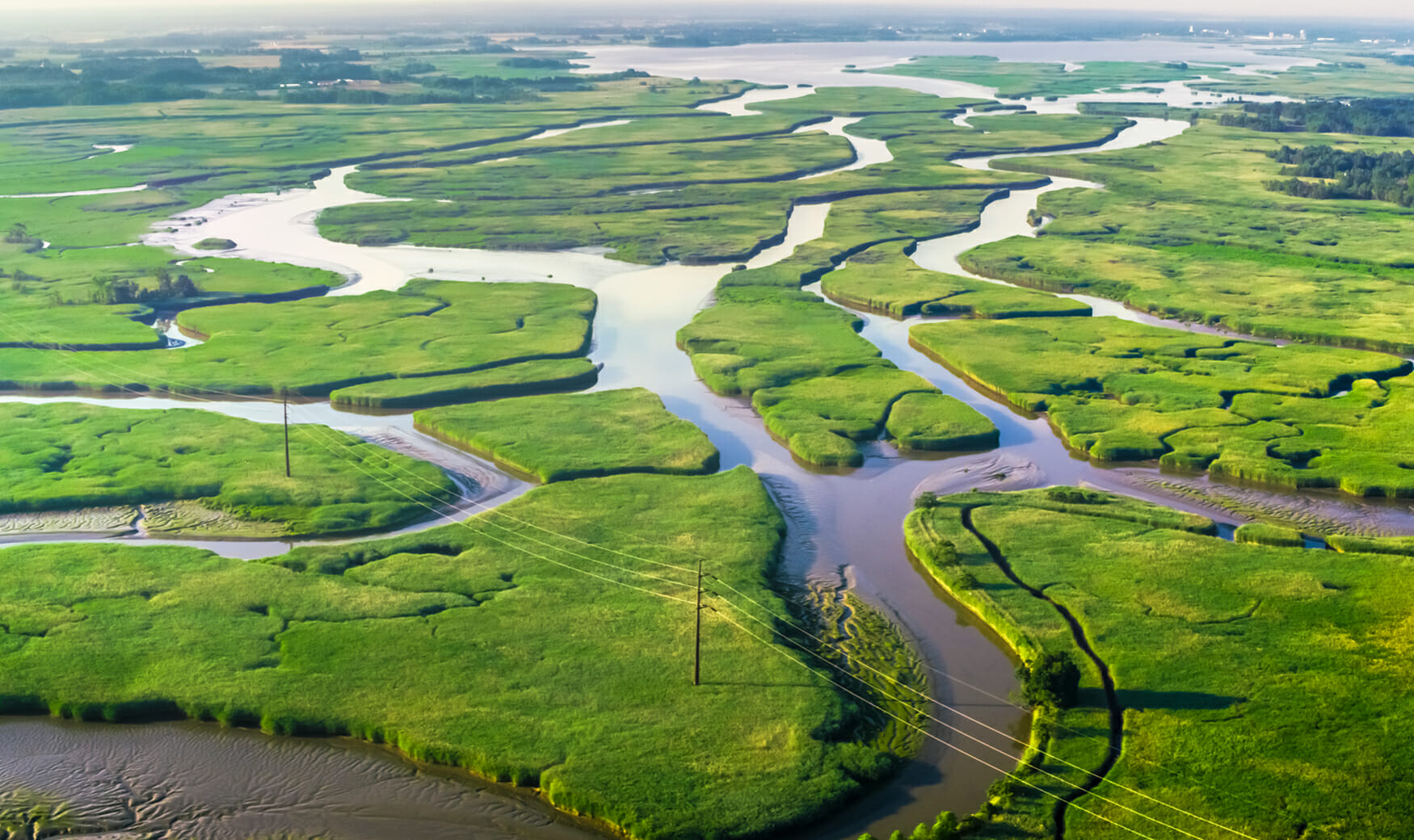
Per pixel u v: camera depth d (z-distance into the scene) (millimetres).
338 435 131750
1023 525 108688
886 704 82812
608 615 91562
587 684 82375
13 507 112938
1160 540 104562
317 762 76438
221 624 90188
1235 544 104125
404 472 121812
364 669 84125
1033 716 80625
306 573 98438
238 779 75125
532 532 106188
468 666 84438
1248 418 135875
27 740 78625
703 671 83938
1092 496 115812
